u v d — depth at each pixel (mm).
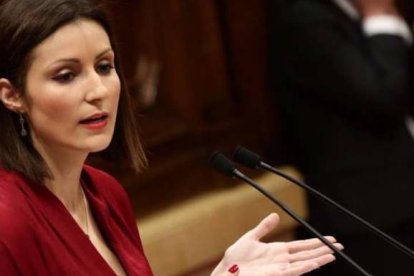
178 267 9586
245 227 10000
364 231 9414
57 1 4531
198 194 10023
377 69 9312
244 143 10703
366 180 9414
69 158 4816
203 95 10484
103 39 4637
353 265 5043
